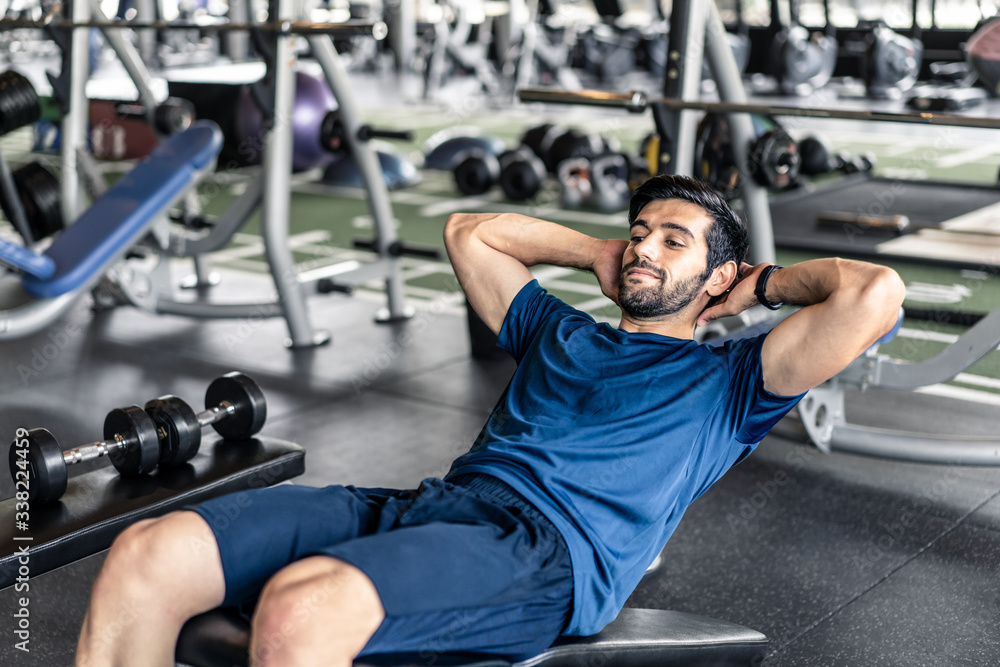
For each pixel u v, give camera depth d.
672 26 2.18
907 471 2.33
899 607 1.76
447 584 1.10
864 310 1.23
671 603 1.78
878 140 7.19
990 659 1.60
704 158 2.72
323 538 1.22
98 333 3.46
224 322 3.59
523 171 5.26
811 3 10.84
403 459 2.41
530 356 1.44
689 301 1.37
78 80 3.33
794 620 1.72
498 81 8.46
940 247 4.01
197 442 1.72
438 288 4.00
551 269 4.17
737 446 1.37
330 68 3.24
